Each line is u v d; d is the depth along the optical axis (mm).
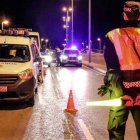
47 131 8336
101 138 7629
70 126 8867
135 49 4281
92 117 10023
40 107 11711
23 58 12250
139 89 4254
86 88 17703
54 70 32875
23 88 11133
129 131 8250
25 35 15164
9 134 8031
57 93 15656
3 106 11797
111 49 4305
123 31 4363
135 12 4426
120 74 4258
